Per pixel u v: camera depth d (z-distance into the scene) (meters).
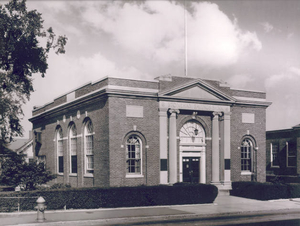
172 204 23.02
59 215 18.78
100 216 18.48
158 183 27.36
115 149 25.95
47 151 38.84
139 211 20.39
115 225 16.73
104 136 26.56
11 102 29.08
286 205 23.77
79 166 30.58
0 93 28.03
